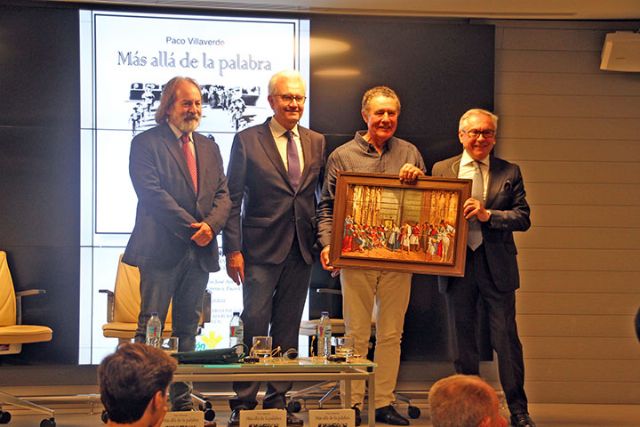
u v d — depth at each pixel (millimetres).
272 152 5637
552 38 7250
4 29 6656
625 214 7270
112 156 6754
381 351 5766
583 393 7211
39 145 6684
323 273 6906
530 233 7211
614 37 7016
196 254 5410
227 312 6824
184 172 5441
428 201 5578
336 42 7008
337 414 4344
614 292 7250
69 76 6715
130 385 2250
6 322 6301
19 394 6637
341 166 5734
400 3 6758
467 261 5750
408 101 7059
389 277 5703
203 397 6367
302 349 6957
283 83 5648
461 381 2172
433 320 7020
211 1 6699
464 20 7160
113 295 6395
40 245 6668
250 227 5625
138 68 6789
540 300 7199
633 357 7250
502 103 7230
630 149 7289
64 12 6707
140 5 6781
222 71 6879
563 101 7254
